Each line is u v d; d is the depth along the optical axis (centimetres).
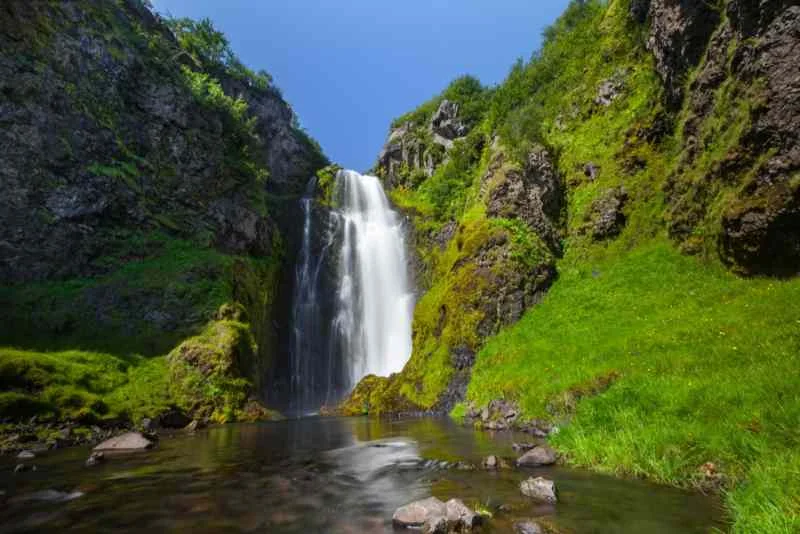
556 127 3005
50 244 2409
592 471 822
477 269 2306
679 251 1819
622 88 2694
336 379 3631
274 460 1079
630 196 2288
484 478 810
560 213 2591
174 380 2045
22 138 2442
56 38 2770
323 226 4222
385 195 4966
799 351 880
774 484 528
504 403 1514
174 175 3153
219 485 836
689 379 960
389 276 3878
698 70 1916
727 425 749
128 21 3534
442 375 2102
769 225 1323
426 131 5356
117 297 2348
